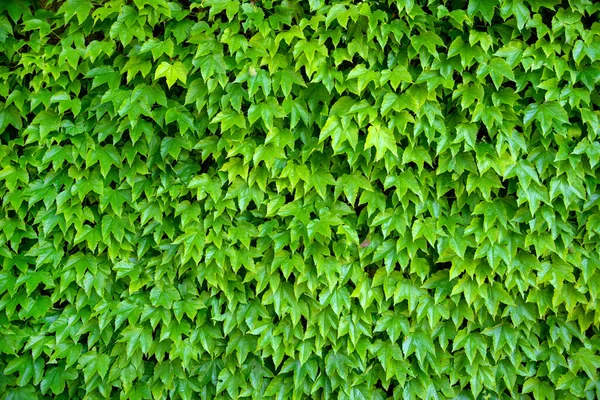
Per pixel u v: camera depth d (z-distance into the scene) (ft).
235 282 7.95
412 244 7.70
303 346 8.01
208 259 7.69
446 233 7.79
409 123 7.62
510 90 7.47
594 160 7.40
